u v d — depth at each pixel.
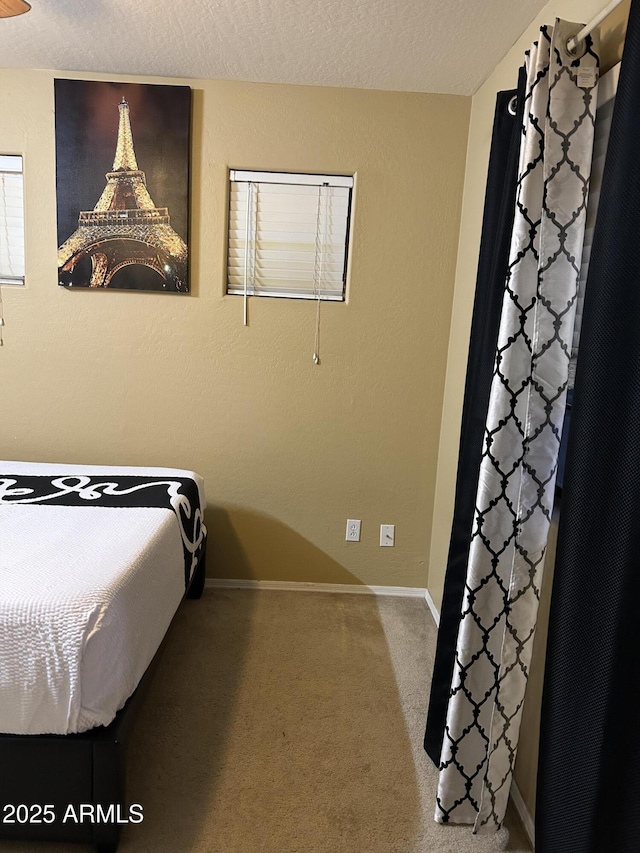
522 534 1.40
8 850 1.42
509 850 1.50
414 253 2.56
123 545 1.71
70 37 2.07
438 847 1.49
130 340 2.60
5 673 1.34
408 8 1.77
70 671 1.33
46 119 2.42
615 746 1.03
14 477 2.31
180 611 2.58
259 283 2.62
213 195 2.50
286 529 2.78
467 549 1.74
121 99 2.39
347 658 2.30
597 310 1.09
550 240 1.33
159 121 2.40
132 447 2.69
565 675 1.15
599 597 1.07
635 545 1.00
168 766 1.71
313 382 2.66
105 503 2.07
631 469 1.00
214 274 2.56
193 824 1.52
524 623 1.43
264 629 2.47
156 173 2.44
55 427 2.67
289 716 1.95
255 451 2.71
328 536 2.79
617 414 1.04
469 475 1.73
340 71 2.28
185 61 2.25
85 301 2.56
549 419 1.38
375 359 2.64
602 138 1.34
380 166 2.49
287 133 2.46
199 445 2.70
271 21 1.90
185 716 1.92
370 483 2.75
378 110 2.45
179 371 2.63
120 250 2.49
